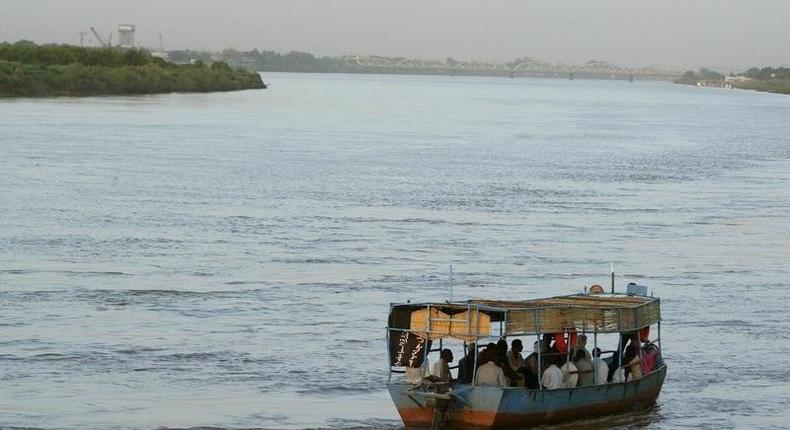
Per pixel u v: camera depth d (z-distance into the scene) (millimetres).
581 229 99625
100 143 172875
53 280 72625
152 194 114375
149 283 72500
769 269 83688
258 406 49500
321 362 56188
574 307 47281
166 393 50875
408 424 46000
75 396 50000
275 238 90188
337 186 126062
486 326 45094
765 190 134875
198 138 190250
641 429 47844
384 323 63938
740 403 51812
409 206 111062
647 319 50688
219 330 61531
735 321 67000
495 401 44469
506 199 118875
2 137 177250
